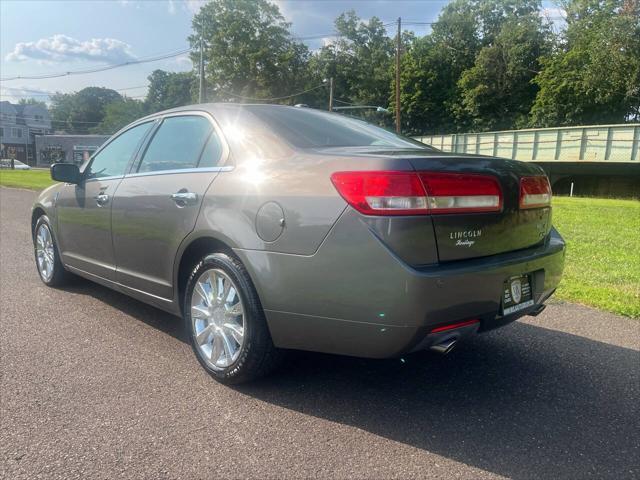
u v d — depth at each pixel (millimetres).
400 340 2496
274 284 2777
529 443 2576
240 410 2859
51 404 2889
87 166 4621
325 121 3588
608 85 45219
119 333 4023
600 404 3006
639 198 33000
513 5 63688
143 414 2795
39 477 2244
